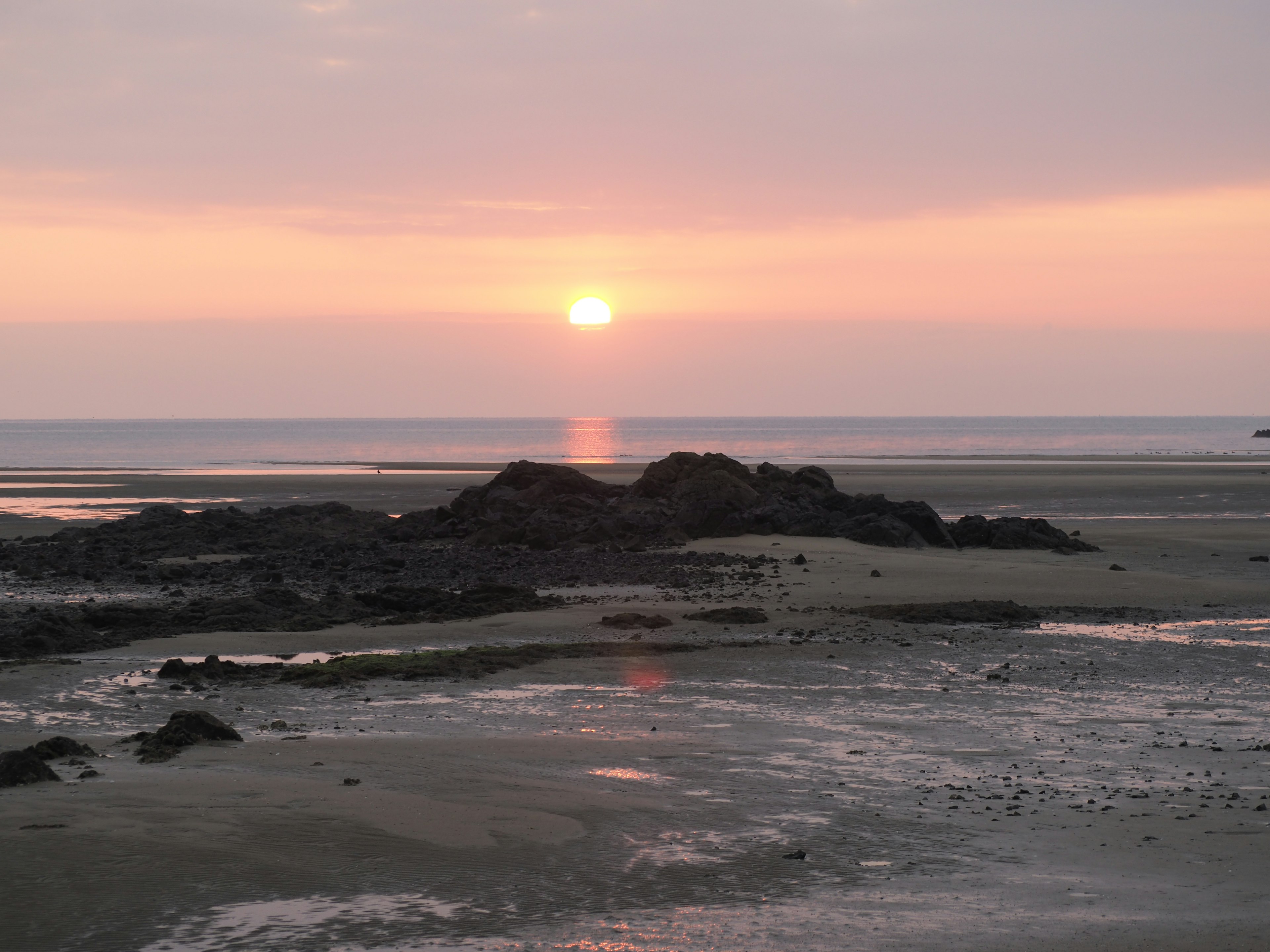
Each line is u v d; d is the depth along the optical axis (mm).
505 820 13172
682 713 20562
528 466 60531
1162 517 66938
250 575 41656
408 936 9719
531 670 24672
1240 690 22797
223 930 9797
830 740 18297
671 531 50094
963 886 11258
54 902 10336
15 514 71375
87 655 26703
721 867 11734
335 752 17000
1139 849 12500
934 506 75438
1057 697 22047
